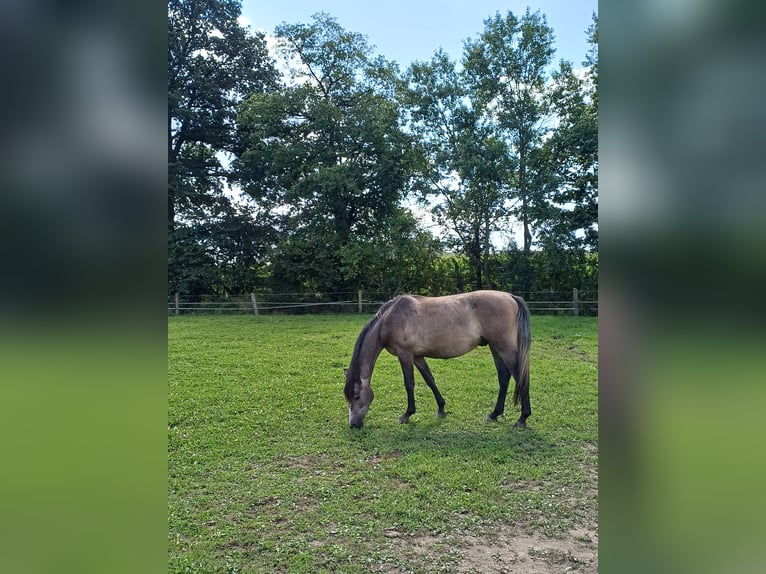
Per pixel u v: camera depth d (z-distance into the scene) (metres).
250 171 19.92
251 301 17.38
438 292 19.70
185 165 19.70
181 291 18.61
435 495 3.61
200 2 18.70
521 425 5.19
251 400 6.18
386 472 4.05
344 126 18.72
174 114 18.53
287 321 13.88
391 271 18.84
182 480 3.93
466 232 19.19
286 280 19.52
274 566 2.76
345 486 3.81
